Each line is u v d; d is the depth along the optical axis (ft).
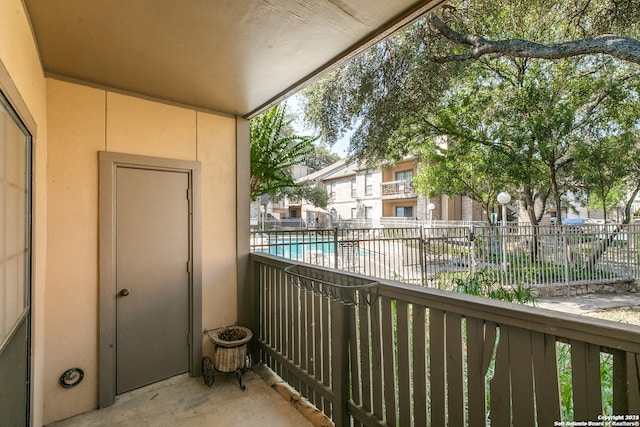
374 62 25.66
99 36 6.15
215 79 8.16
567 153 26.89
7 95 3.83
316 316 7.72
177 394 8.61
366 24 6.03
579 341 3.40
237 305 10.61
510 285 19.35
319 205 76.33
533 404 3.77
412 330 5.27
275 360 9.51
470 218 54.65
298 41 6.52
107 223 8.26
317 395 7.70
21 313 4.91
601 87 23.93
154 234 9.10
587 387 3.34
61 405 7.50
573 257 20.79
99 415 7.68
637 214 42.06
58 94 7.70
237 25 5.96
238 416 7.67
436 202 56.18
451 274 20.44
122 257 8.54
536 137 25.99
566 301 18.99
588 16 20.06
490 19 23.17
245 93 9.04
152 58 7.07
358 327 6.50
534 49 20.07
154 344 9.03
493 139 28.96
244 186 10.89
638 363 2.96
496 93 27.32
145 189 8.98
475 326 4.40
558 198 27.48
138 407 8.01
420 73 23.89
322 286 7.28
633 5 17.58
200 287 9.87
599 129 25.40
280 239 18.28
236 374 9.59
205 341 9.93
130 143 8.72
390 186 62.34
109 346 8.18
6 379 3.96
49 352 7.41
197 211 9.87
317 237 19.33
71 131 7.86
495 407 4.13
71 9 5.31
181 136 9.64
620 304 18.22
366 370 6.23
